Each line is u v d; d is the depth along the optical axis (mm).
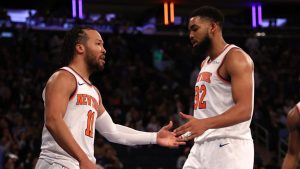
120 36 21141
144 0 17859
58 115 4488
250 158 5031
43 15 21688
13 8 21938
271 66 20594
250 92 4789
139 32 21719
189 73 19984
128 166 14711
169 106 16156
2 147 11781
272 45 22594
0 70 17391
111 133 5371
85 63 4926
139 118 15320
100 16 22672
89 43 4914
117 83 18234
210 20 5074
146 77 18922
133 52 20938
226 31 22547
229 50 5004
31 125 14516
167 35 22750
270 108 16688
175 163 14914
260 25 18203
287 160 5289
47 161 4715
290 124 5246
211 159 5047
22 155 12742
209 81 5062
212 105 5035
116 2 17953
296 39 23078
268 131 15984
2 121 13703
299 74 19922
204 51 5152
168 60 20953
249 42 20766
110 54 19672
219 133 5031
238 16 22438
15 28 20672
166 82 19047
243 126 5047
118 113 15672
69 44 4918
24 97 16031
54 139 4527
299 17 23141
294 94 18531
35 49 19641
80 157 4398
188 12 23000
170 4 17016
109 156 12766
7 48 19672
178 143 5289
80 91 4770
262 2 18094
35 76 17734
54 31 21438
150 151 15078
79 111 4754
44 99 4676
